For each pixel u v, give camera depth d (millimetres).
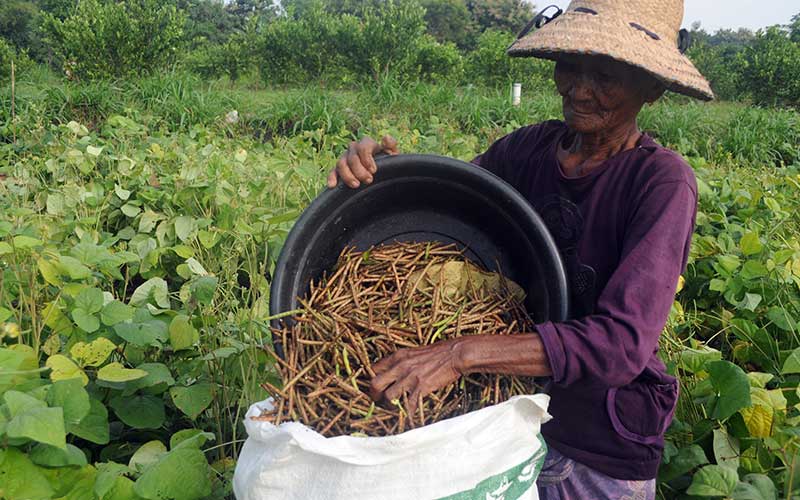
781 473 2459
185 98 10734
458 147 7051
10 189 4367
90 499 1836
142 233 4062
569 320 1766
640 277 1588
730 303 3805
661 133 12117
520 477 1645
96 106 10344
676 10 1796
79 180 5180
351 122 10883
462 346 1570
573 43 1656
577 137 1918
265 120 10664
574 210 1867
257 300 3199
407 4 19250
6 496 1710
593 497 1941
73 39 14367
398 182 1946
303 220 1889
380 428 1595
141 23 14938
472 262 2021
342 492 1453
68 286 2539
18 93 10008
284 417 1600
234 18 72875
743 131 11953
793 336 3447
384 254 2002
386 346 1762
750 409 2441
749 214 5070
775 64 20812
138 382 2314
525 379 1735
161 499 1801
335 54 19797
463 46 75375
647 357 1576
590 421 1867
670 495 2566
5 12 42406
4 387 1973
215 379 2551
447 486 1485
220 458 2518
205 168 5133
